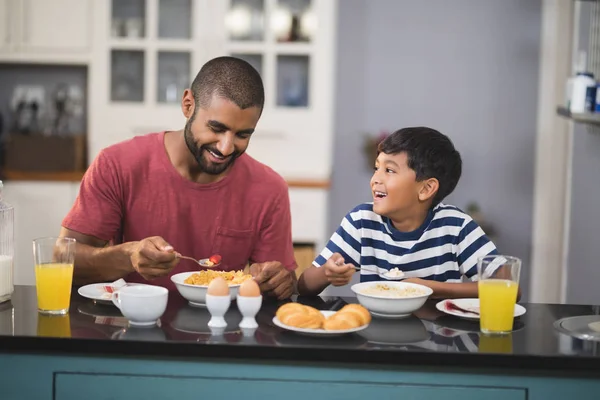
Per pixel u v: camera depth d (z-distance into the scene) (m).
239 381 1.22
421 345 1.24
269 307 1.50
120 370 1.23
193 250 1.85
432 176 1.68
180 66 3.79
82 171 3.79
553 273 4.02
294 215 3.71
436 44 4.02
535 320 1.44
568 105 2.77
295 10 3.74
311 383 1.22
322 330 1.27
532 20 3.98
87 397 1.23
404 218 1.73
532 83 4.00
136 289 1.37
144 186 1.81
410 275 1.75
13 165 3.74
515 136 4.03
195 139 1.64
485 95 4.02
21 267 3.71
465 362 1.19
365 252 1.76
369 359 1.20
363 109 4.05
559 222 4.00
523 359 1.18
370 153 3.97
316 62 3.74
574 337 1.31
